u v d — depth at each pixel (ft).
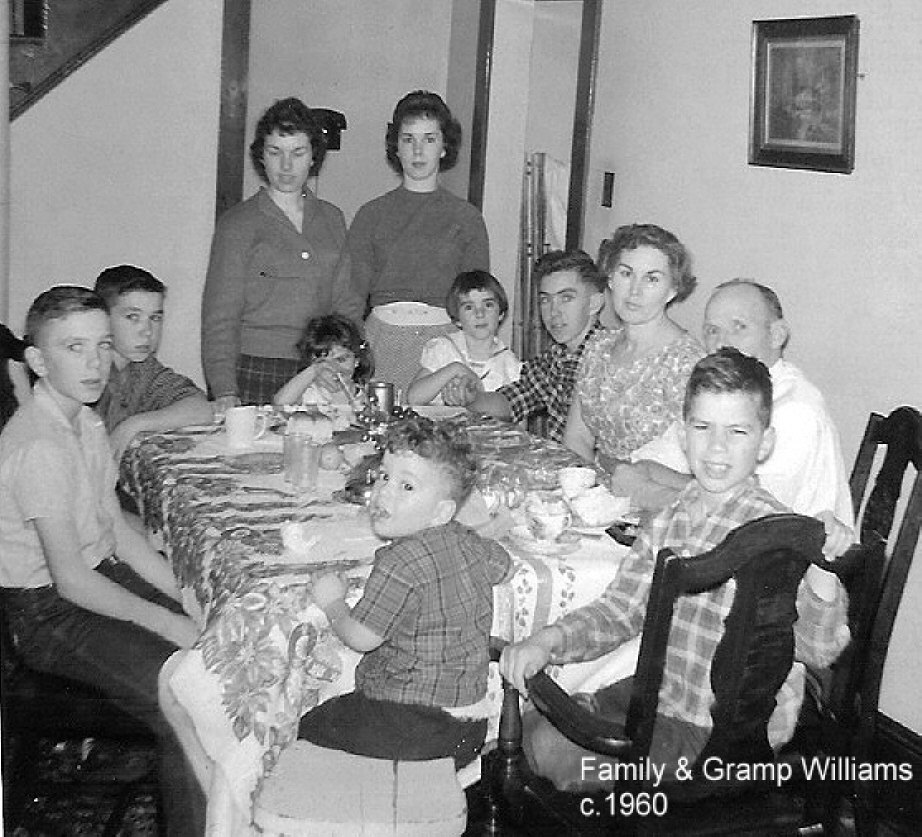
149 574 8.53
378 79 17.57
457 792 6.40
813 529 5.91
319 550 7.13
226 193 15.02
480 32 16.37
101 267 14.75
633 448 9.42
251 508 7.86
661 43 13.21
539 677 6.64
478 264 13.96
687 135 12.78
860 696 7.07
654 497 8.24
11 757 8.05
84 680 7.49
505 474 8.70
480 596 6.73
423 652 6.62
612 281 9.23
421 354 12.73
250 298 12.48
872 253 10.19
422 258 13.70
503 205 16.51
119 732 7.41
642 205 13.62
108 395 10.29
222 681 6.48
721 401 6.65
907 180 9.80
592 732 6.37
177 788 7.27
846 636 6.81
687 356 9.07
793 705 7.04
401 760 6.63
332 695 6.95
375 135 17.76
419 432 6.61
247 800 6.47
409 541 6.59
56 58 13.92
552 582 7.11
